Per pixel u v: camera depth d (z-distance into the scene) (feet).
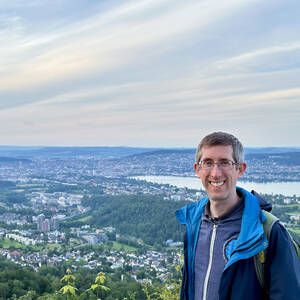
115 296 80.53
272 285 8.17
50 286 110.11
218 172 9.46
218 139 9.58
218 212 9.80
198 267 9.89
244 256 8.48
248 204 9.21
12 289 98.84
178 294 19.27
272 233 8.54
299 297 7.86
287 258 8.20
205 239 9.91
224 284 8.75
